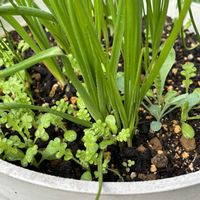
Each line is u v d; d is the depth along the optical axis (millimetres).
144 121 375
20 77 392
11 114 348
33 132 369
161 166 341
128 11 260
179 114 383
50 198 314
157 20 335
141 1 265
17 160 343
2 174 309
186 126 352
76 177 339
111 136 337
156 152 354
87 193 289
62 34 368
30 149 321
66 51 385
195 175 292
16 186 319
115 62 302
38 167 344
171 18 495
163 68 390
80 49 288
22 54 458
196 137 362
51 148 326
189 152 354
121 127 363
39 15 277
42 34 378
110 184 290
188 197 312
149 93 381
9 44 422
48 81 425
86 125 345
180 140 360
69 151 325
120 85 381
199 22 470
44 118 336
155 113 370
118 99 306
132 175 338
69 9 260
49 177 298
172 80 422
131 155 347
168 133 367
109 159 346
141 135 366
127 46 281
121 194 286
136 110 331
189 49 434
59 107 353
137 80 301
